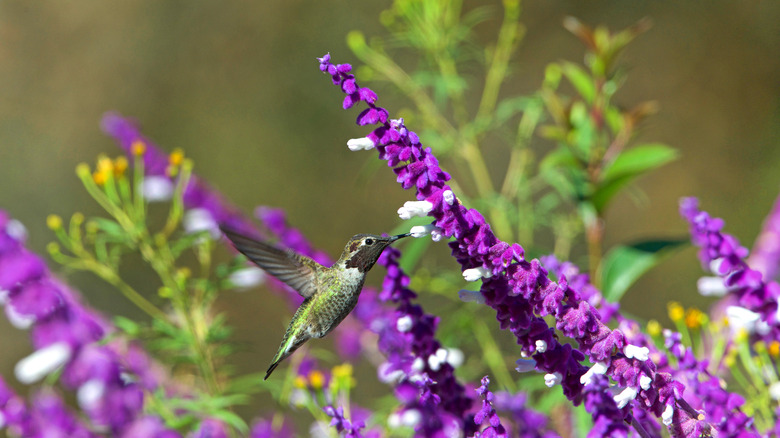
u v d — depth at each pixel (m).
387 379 4.85
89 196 9.05
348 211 9.10
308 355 4.96
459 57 5.12
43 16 9.52
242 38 9.65
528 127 5.10
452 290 5.06
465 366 5.04
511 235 5.07
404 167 4.77
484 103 5.13
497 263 4.77
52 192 9.07
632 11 9.59
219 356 5.00
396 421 4.84
